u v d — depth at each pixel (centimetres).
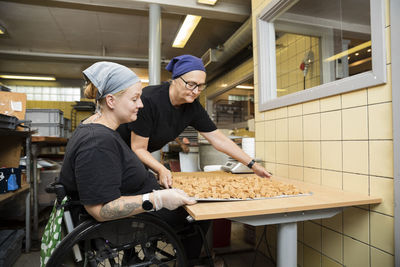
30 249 231
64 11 445
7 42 575
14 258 208
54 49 626
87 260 95
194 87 131
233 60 579
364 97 126
